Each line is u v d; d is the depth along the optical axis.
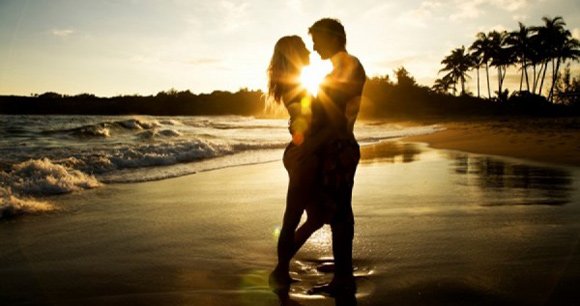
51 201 5.32
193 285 2.69
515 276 2.72
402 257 3.14
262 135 19.55
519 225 4.00
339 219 2.72
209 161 10.05
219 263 3.12
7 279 2.80
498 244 3.42
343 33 2.85
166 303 2.42
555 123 28.45
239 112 65.00
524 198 5.29
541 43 58.06
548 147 11.76
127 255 3.30
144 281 2.76
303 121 2.73
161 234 3.89
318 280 2.76
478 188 6.05
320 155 2.74
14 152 10.01
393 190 5.93
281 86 2.78
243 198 5.63
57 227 4.12
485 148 12.52
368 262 3.04
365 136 20.17
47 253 3.35
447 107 54.88
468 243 3.46
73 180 6.47
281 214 4.71
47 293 2.57
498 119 41.75
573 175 7.20
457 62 75.06
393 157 10.62
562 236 3.61
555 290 2.49
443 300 2.40
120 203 5.27
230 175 7.80
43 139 15.53
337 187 2.71
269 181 7.11
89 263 3.12
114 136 17.55
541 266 2.90
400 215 4.46
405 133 22.59
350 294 2.51
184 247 3.50
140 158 9.24
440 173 7.67
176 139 16.48
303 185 2.74
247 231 4.00
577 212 4.50
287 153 2.80
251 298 2.48
